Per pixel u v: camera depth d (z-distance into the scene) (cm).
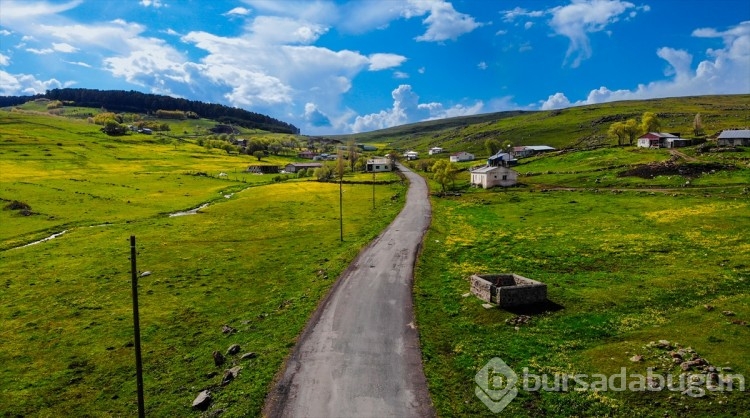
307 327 3672
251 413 2531
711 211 7244
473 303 4059
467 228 7569
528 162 15800
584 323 3528
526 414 2417
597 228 6869
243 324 3941
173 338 3812
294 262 5959
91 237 7538
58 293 4994
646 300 3906
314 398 2659
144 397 2902
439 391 2688
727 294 3909
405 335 3469
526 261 5428
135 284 2506
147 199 11238
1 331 4047
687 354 2828
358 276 5012
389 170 19038
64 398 2970
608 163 13238
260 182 15388
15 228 8106
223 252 6625
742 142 13550
